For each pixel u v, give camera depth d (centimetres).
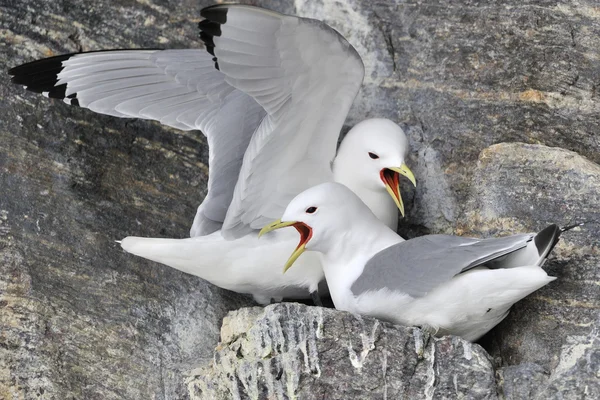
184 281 1016
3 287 982
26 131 1076
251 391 833
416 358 820
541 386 812
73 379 942
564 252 902
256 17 821
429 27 1122
